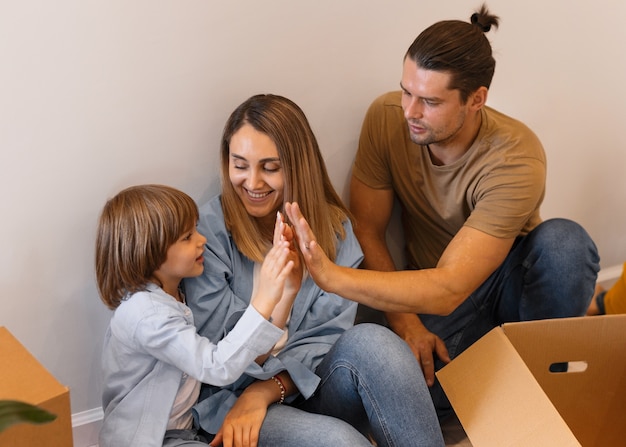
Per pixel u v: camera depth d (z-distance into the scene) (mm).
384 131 1627
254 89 1515
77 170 1390
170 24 1361
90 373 1600
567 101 1963
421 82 1377
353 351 1367
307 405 1497
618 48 1943
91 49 1307
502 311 1769
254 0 1429
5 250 1388
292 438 1302
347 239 1553
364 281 1392
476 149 1527
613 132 2084
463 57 1360
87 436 1654
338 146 1705
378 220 1728
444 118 1412
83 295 1507
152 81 1390
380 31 1613
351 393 1393
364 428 1477
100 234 1328
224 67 1456
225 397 1414
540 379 1413
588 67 1934
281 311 1387
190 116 1463
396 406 1328
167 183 1505
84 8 1271
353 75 1630
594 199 2184
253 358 1295
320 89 1604
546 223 1678
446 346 1752
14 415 693
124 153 1425
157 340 1291
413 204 1700
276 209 1495
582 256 1631
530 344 1360
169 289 1382
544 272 1648
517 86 1874
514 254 1725
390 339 1363
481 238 1507
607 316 1365
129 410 1325
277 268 1279
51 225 1410
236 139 1383
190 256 1343
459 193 1587
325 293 1508
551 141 2010
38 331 1493
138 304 1307
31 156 1335
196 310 1425
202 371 1273
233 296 1460
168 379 1333
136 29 1332
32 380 1114
